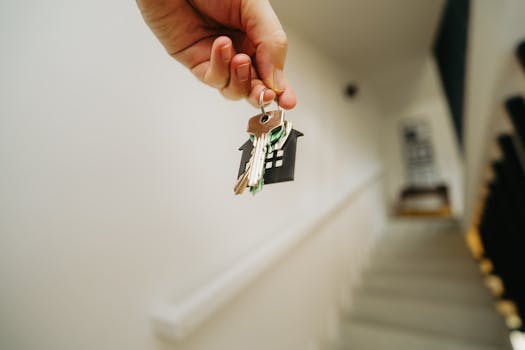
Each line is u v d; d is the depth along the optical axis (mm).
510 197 677
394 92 1621
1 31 233
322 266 699
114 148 279
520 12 360
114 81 283
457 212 1659
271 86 178
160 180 308
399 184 1904
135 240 289
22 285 233
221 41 159
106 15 284
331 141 821
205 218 346
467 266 869
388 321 727
